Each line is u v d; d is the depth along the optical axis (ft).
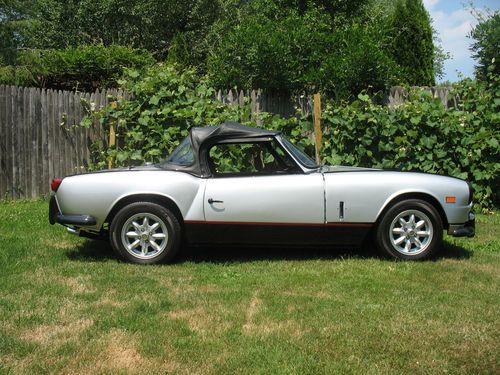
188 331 12.18
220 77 33.53
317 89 32.73
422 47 42.19
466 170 29.89
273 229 18.29
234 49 32.65
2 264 17.42
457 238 22.74
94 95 32.07
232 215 18.07
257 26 32.55
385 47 39.27
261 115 30.48
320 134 30.25
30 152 30.48
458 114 29.45
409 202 18.63
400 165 29.58
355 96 32.53
